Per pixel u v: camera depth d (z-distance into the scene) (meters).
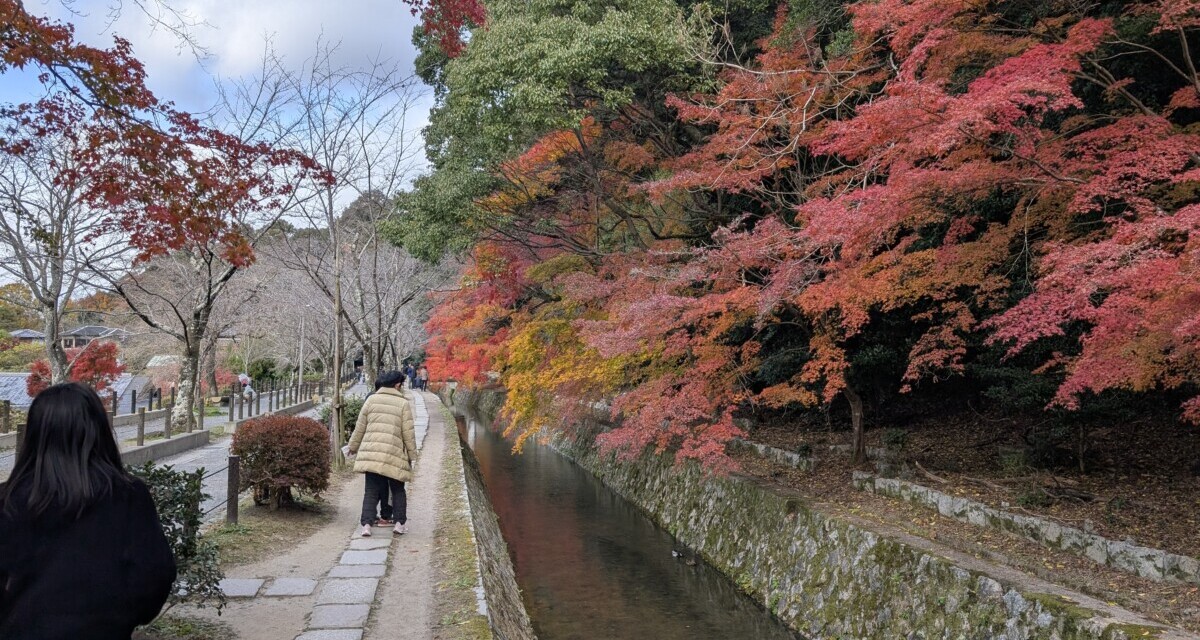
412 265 17.17
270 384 33.19
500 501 15.21
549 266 13.30
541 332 13.38
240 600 5.41
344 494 10.08
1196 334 4.26
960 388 12.75
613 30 10.18
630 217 12.80
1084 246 4.81
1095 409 8.12
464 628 4.84
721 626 8.22
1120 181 6.00
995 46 7.22
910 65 6.23
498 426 28.52
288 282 22.31
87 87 4.78
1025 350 9.40
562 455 21.84
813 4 11.02
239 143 5.67
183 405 17.67
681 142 13.40
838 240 6.42
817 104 8.98
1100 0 8.22
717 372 9.62
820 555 8.34
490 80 10.36
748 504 10.42
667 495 13.47
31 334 28.20
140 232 5.89
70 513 1.94
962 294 9.43
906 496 8.67
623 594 9.34
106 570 1.94
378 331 15.12
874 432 12.61
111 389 18.66
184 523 4.49
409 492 10.31
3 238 9.44
